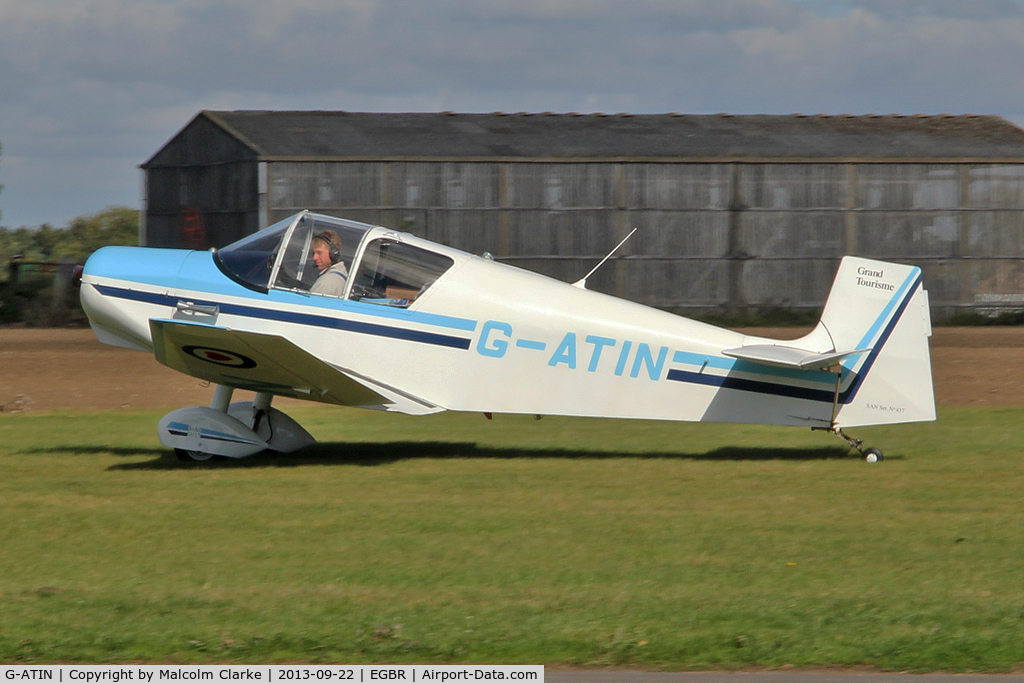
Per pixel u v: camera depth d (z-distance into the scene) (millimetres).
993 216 109562
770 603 19562
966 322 108875
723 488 30359
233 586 20562
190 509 27156
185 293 34125
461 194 103375
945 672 16578
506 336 34250
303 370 32594
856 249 108375
